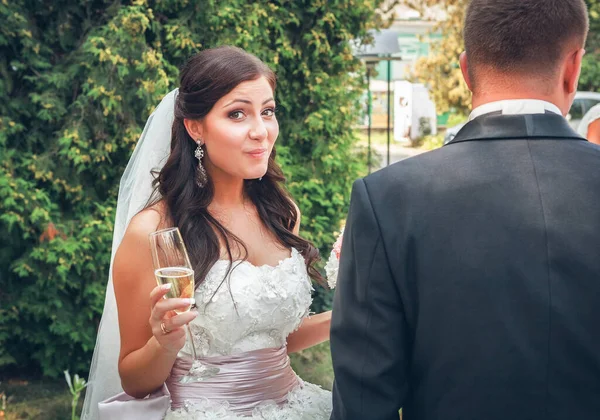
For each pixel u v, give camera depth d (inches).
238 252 89.1
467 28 58.8
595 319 52.9
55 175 187.8
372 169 317.7
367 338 57.1
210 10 192.9
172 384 85.9
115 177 193.8
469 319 54.4
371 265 56.9
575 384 53.2
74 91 190.2
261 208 95.4
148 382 82.9
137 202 95.4
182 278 72.0
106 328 95.4
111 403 83.8
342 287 59.1
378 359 56.8
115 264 85.7
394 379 57.1
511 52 56.6
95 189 193.6
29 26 185.5
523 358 53.4
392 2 503.5
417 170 58.0
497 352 53.7
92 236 187.5
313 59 214.5
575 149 56.1
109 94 182.9
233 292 84.7
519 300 53.6
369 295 57.0
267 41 203.2
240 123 86.0
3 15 180.9
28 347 196.9
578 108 424.2
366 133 699.4
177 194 88.3
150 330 85.3
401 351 57.2
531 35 55.8
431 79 525.3
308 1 211.5
